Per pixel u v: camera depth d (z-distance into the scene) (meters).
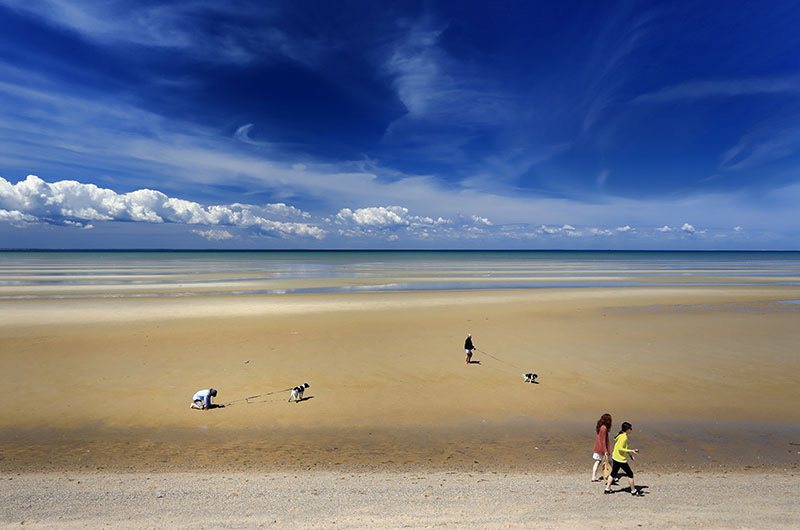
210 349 26.44
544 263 171.62
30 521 9.20
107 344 27.14
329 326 33.12
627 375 22.58
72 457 13.80
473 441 15.41
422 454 14.32
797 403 18.97
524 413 18.05
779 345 28.36
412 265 146.12
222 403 18.67
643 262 192.25
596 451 11.88
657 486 11.52
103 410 17.69
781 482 11.88
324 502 10.32
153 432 15.88
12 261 159.88
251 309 40.72
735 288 64.19
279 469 13.12
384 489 11.23
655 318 37.44
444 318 36.78
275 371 22.78
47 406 17.95
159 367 22.98
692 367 23.86
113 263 146.12
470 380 21.84
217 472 12.84
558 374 22.78
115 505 10.10
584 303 46.22
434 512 9.70
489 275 92.94
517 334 31.16
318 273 97.38
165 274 90.12
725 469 13.16
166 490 11.09
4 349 25.81
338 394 19.89
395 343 28.45
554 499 10.55
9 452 14.09
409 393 20.12
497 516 9.46
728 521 9.21
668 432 16.14
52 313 37.69
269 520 9.27
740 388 20.75
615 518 9.35
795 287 67.00
